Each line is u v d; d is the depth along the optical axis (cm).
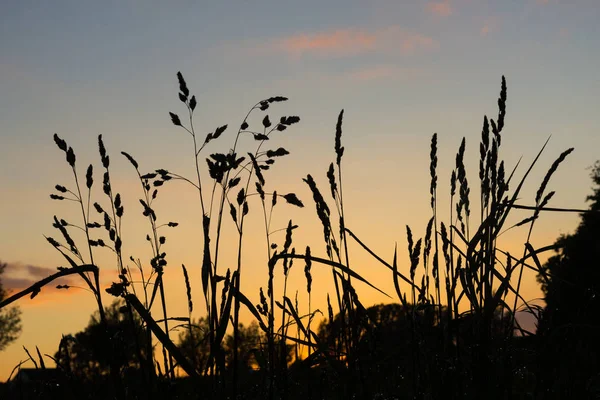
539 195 250
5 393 247
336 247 272
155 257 244
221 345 221
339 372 252
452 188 270
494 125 257
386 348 257
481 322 232
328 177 274
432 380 235
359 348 253
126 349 237
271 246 260
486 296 235
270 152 242
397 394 254
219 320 222
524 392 262
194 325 252
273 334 248
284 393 253
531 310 252
